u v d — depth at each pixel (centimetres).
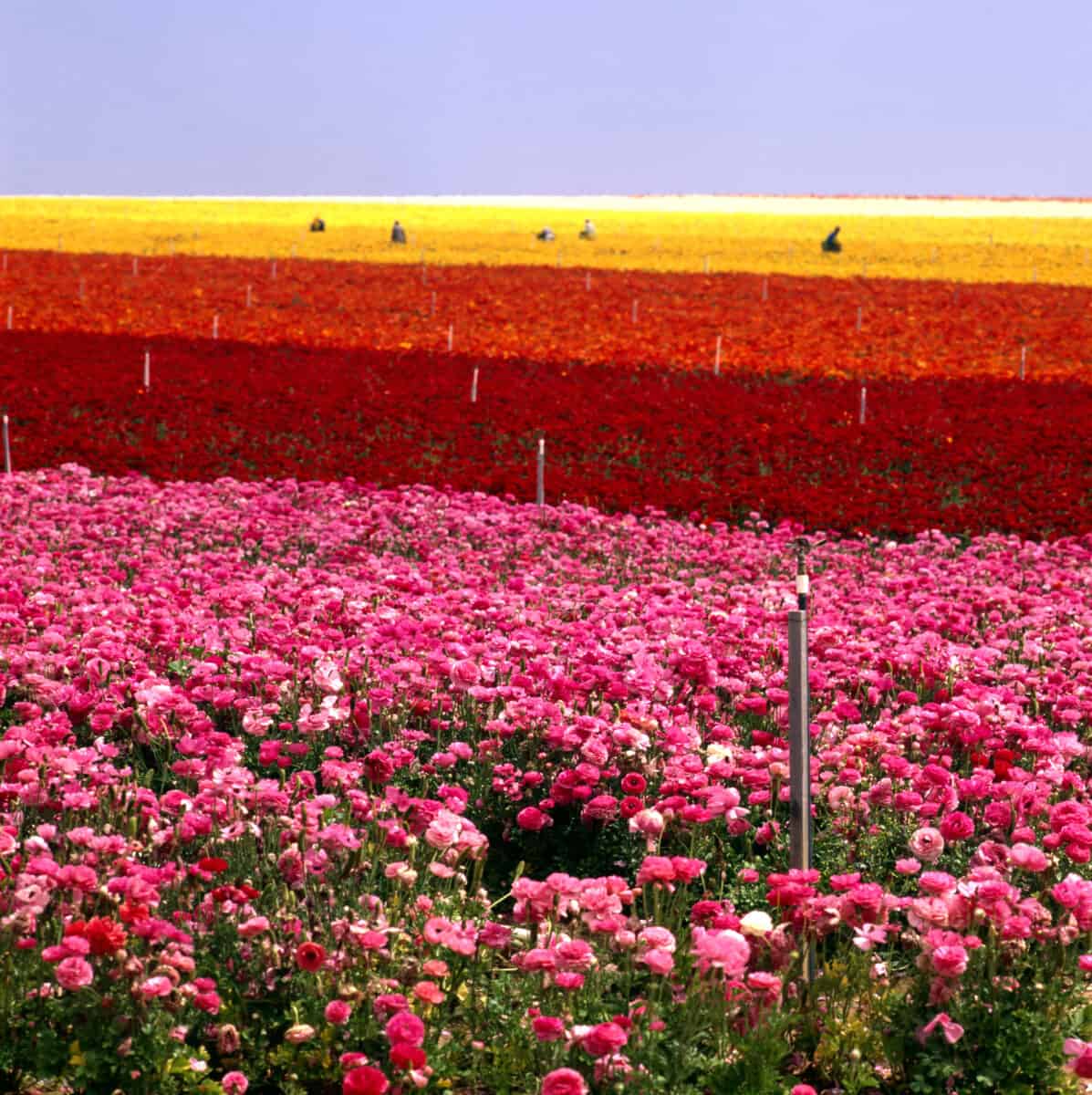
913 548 1491
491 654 845
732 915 497
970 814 656
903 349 3616
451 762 666
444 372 2902
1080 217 8494
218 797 567
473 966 515
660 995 486
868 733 687
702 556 1340
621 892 505
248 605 974
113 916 477
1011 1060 469
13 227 6819
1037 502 1722
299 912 516
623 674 780
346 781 612
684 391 2680
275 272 5162
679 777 625
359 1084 392
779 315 4262
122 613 902
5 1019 456
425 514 1519
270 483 1778
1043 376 3225
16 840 564
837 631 897
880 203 10431
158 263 5431
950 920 496
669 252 6284
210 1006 452
